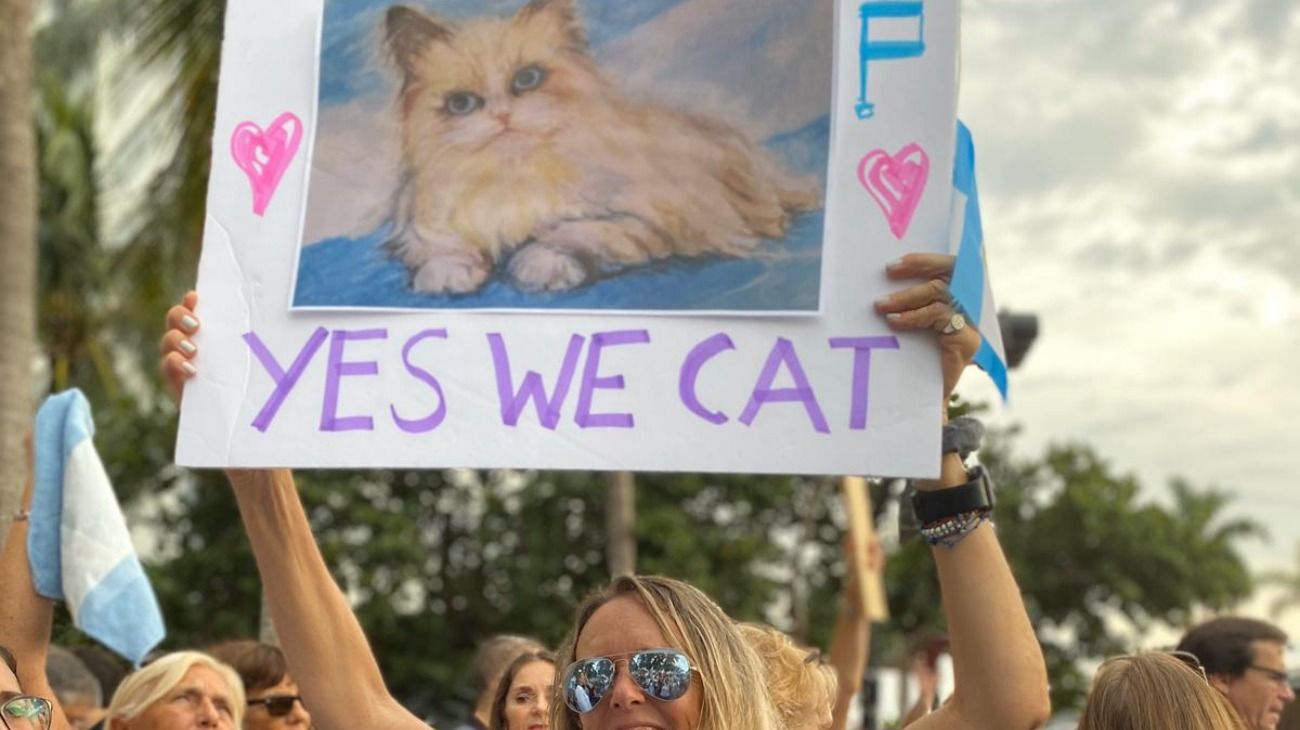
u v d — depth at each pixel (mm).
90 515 3932
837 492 20359
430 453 2854
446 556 20344
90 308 18781
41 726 2861
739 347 2836
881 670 11797
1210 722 3359
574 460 2820
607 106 3006
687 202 2924
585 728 2676
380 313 2943
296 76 3096
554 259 2941
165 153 10258
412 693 19828
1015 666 2785
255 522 3047
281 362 2928
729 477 19719
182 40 9000
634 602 2721
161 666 4324
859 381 2781
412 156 3033
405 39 3078
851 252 2842
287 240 3002
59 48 15102
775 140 2922
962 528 2834
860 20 2928
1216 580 24688
